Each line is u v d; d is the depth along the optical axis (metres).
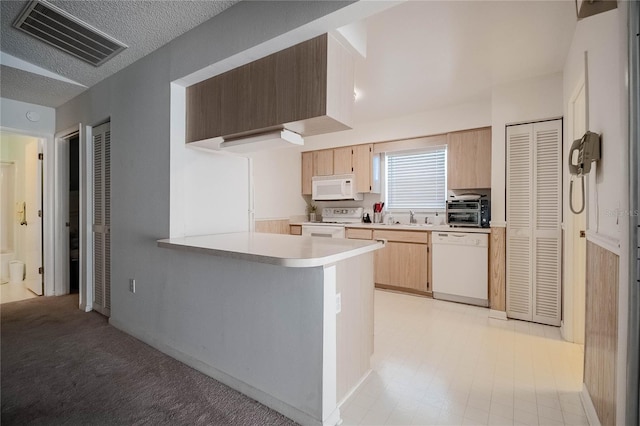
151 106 2.30
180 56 2.08
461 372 2.00
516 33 2.17
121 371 1.96
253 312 1.71
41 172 3.55
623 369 1.09
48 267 3.57
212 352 1.91
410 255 3.84
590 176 1.61
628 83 1.02
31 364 2.04
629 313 1.02
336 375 1.61
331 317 1.50
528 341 2.47
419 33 2.17
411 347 2.36
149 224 2.33
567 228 2.53
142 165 2.38
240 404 1.65
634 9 0.98
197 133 2.17
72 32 2.06
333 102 1.61
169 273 2.18
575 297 2.45
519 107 2.92
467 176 3.71
